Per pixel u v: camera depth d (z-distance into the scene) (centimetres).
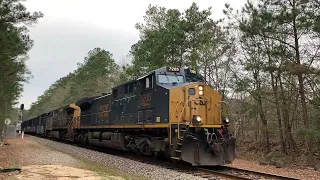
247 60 2019
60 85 6900
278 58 1616
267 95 1919
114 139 1812
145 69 2838
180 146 1211
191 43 2566
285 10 1551
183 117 1270
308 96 1636
